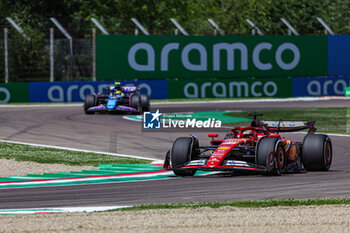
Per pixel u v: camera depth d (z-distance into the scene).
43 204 30.94
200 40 136.00
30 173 43.25
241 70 139.62
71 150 56.19
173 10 182.50
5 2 163.88
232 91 136.38
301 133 72.31
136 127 76.62
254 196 32.31
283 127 43.72
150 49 131.50
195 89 133.25
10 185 37.78
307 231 23.50
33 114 93.06
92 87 124.00
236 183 37.12
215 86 135.00
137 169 45.44
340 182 37.16
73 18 169.12
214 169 37.94
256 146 38.81
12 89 117.88
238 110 105.12
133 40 130.00
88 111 93.69
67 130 72.62
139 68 130.62
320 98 137.00
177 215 26.72
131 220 25.64
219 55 137.62
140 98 92.88
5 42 121.19
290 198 31.56
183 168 39.03
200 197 32.41
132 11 176.12
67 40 128.75
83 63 129.62
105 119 86.19
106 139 64.94
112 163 48.91
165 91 130.25
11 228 24.23
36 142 62.00
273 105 118.00
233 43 138.88
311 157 42.00
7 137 65.75
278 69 142.38
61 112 97.31
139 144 61.38
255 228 24.03
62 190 35.53
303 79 142.12
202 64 136.25
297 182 37.16
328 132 73.62
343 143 62.16
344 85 146.38
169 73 133.50
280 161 40.06
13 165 46.62
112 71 128.38
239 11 195.38
